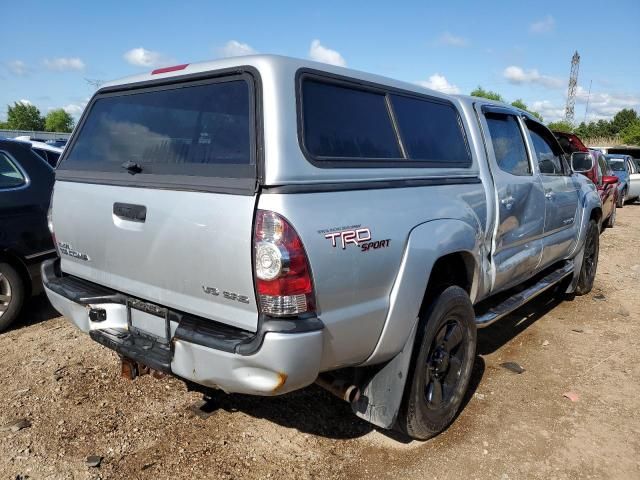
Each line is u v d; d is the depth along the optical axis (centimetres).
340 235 246
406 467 304
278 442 323
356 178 266
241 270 234
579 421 360
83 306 314
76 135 341
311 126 253
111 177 296
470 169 368
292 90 248
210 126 261
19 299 490
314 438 329
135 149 296
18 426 329
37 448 309
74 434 324
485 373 430
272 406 363
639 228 1284
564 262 598
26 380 390
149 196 270
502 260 403
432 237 299
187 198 253
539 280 514
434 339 321
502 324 546
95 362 421
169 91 288
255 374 236
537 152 486
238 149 245
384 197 279
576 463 314
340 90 279
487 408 374
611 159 1917
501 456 318
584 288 637
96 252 309
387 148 300
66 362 420
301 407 363
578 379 423
